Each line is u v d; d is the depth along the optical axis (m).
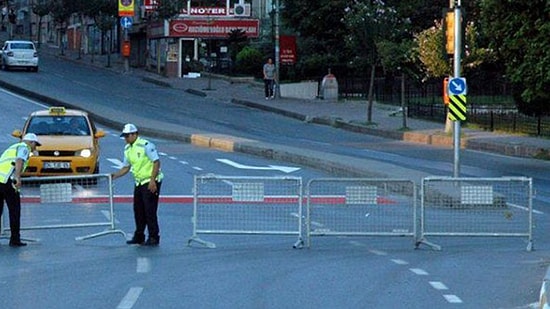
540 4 47.12
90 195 28.14
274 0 97.38
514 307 18.52
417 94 85.38
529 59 48.22
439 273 22.27
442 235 26.70
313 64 100.19
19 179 26.08
